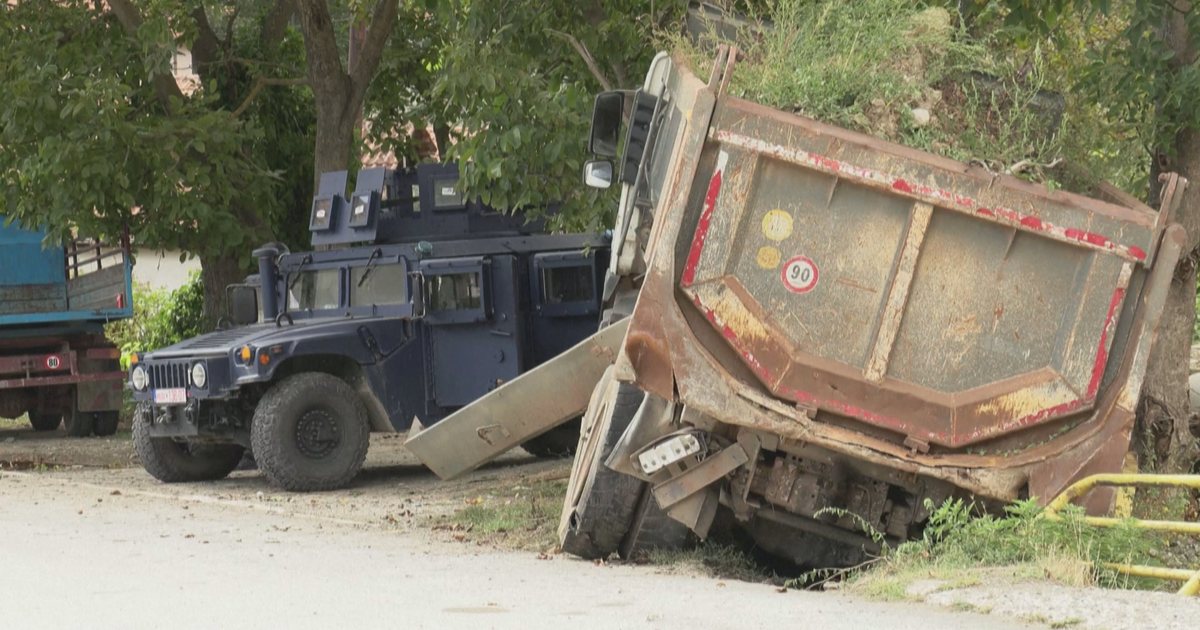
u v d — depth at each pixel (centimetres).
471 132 5147
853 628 2327
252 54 8081
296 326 5650
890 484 3098
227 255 7525
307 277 5947
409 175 6097
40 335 7944
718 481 3166
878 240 2947
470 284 5638
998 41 3881
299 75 8119
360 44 8219
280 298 6006
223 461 5897
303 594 2769
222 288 7725
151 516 4469
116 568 3212
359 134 8762
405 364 5656
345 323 5581
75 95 6719
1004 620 2417
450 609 2556
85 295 7831
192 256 7300
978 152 3169
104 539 3822
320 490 5372
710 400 2917
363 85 7462
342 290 5819
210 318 7719
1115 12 4166
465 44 5019
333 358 5606
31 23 7144
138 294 10356
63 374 7994
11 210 7119
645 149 3584
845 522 3131
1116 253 2908
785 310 2945
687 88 3119
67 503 4866
